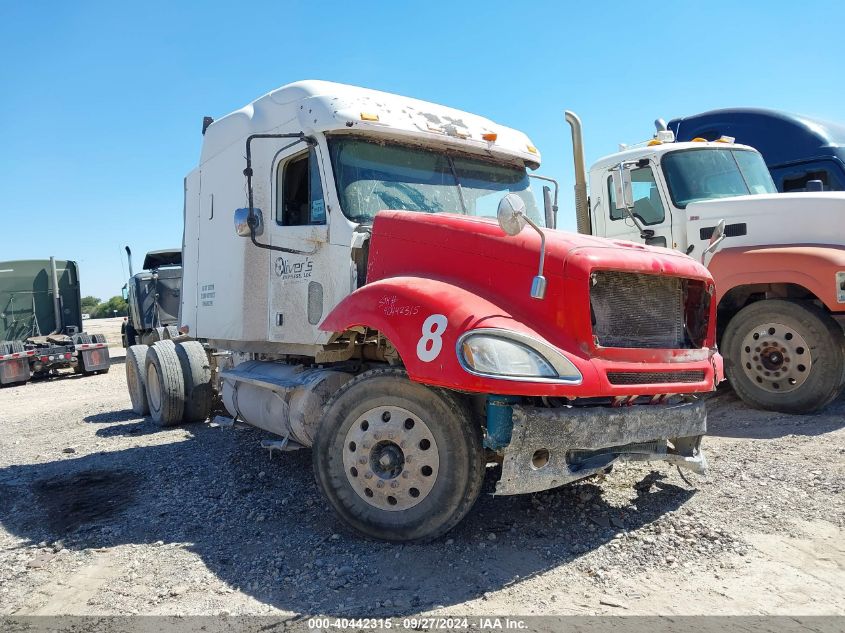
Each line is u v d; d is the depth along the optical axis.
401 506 3.96
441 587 3.44
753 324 6.79
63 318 19.42
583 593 3.32
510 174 6.05
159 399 8.35
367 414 4.07
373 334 4.78
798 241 6.82
